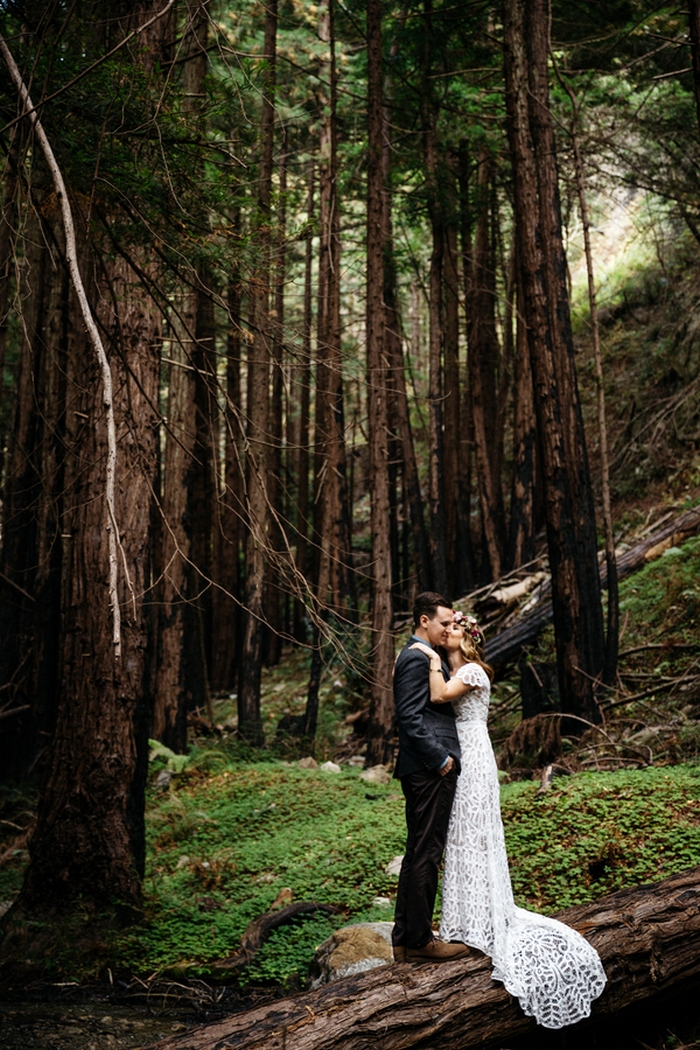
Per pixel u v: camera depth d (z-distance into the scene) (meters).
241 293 5.96
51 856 7.21
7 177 4.46
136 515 7.52
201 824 9.84
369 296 12.68
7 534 12.55
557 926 4.44
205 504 17.27
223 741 13.62
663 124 14.24
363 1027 4.01
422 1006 4.13
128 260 5.76
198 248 5.57
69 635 7.51
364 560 22.00
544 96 11.44
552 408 10.85
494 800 4.57
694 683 10.60
